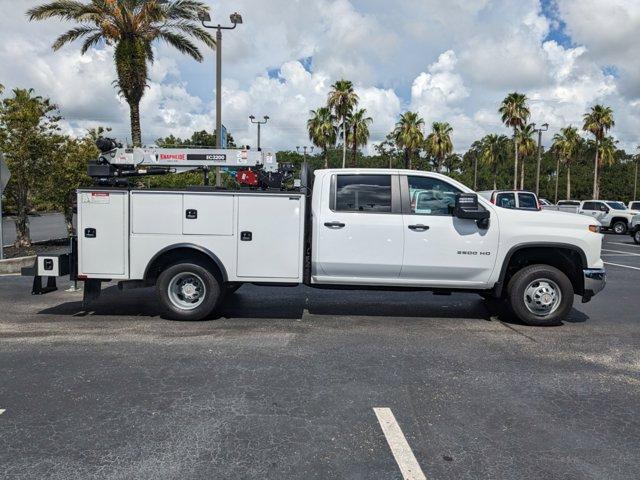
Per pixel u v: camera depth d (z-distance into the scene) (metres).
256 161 7.55
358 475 3.24
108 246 6.90
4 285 9.66
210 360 5.38
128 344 5.93
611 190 84.50
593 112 53.22
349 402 4.35
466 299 8.73
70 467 3.29
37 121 14.16
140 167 7.52
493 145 73.88
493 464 3.40
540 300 6.91
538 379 4.96
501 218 6.85
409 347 5.95
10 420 3.95
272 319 7.21
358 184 6.92
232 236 6.85
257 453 3.49
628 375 5.10
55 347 5.79
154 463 3.34
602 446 3.67
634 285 10.73
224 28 16.84
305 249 6.99
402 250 6.80
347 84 48.12
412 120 53.19
